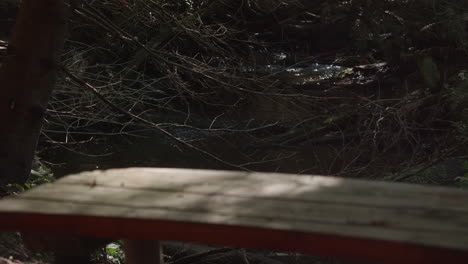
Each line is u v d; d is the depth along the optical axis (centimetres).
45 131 1091
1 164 668
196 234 200
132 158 1163
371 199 213
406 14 1627
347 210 204
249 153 1185
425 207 204
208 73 953
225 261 622
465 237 178
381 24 1702
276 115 1277
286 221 196
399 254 178
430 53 1455
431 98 1178
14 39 685
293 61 1847
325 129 1168
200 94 973
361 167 834
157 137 1254
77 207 218
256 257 627
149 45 1183
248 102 1299
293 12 1659
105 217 209
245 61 1087
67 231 215
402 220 193
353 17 1789
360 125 993
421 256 175
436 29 1548
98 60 1172
